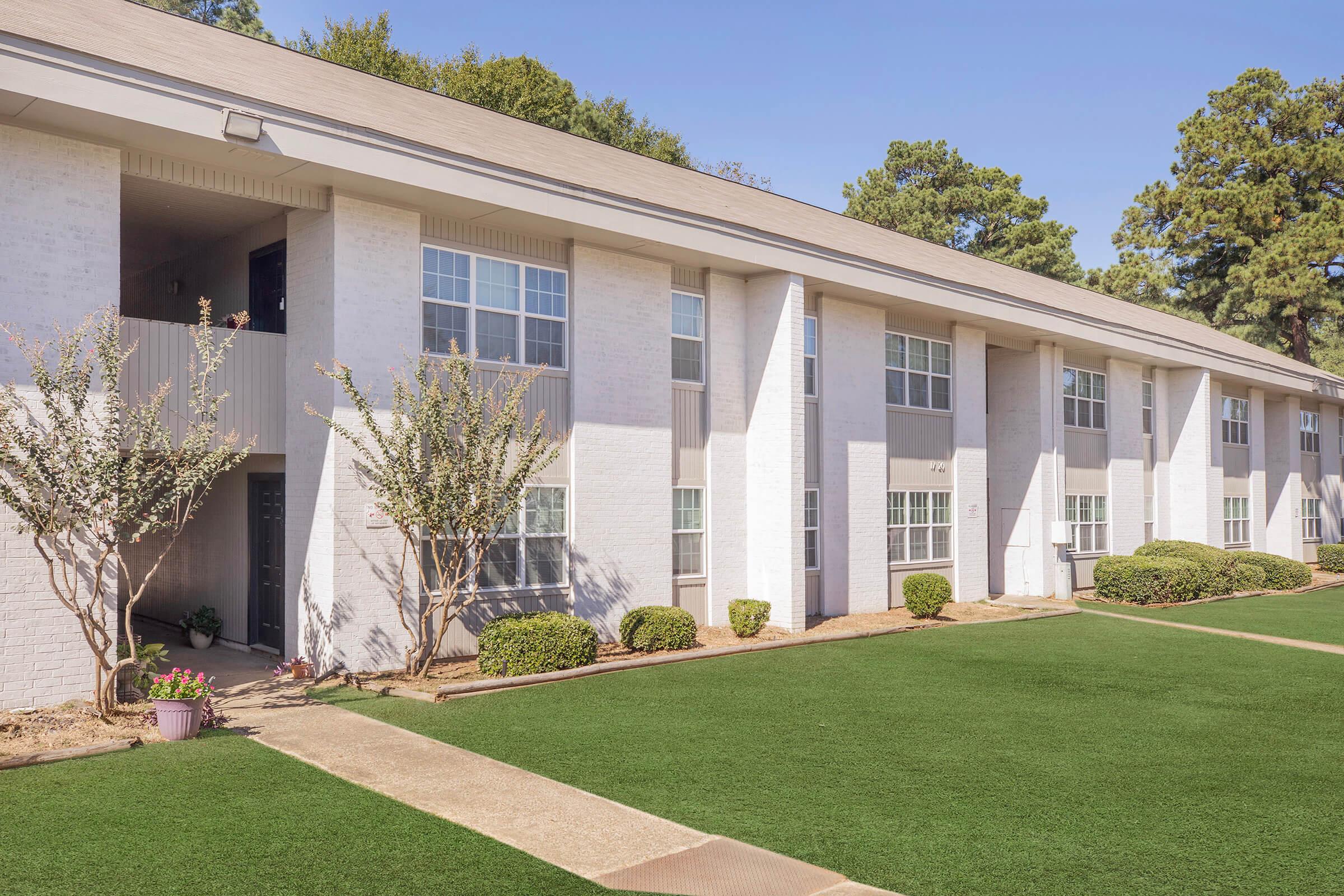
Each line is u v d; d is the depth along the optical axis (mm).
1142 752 10320
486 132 17484
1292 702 12984
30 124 11258
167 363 13188
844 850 7359
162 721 10258
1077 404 28375
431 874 6793
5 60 10305
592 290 16781
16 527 11047
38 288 11344
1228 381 34500
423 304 14820
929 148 59875
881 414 22016
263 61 15547
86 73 10820
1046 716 11922
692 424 18672
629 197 16000
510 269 15922
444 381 14859
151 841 7336
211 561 16875
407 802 8320
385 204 14227
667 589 17766
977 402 24688
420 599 14469
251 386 14219
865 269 20109
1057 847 7461
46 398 10398
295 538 14336
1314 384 37906
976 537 24562
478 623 15258
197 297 17047
